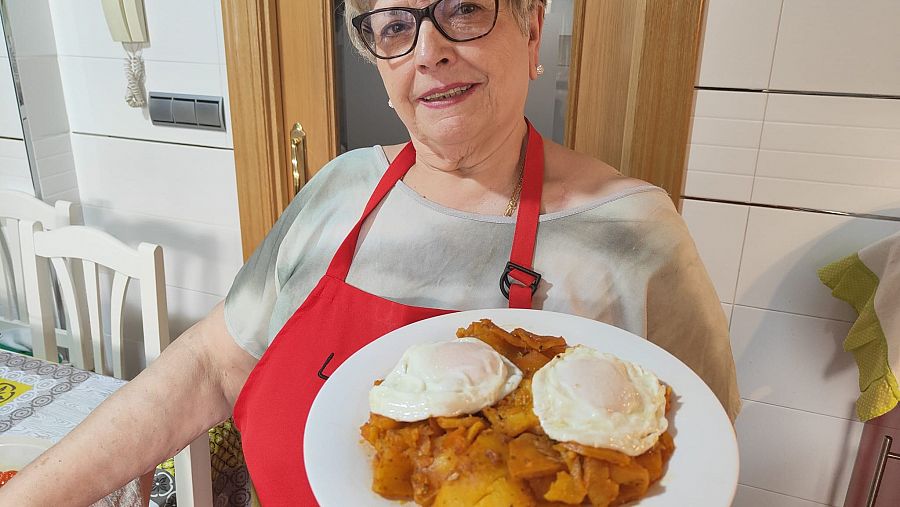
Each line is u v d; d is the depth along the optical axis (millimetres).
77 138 2008
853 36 1281
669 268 792
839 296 1375
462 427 584
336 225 911
